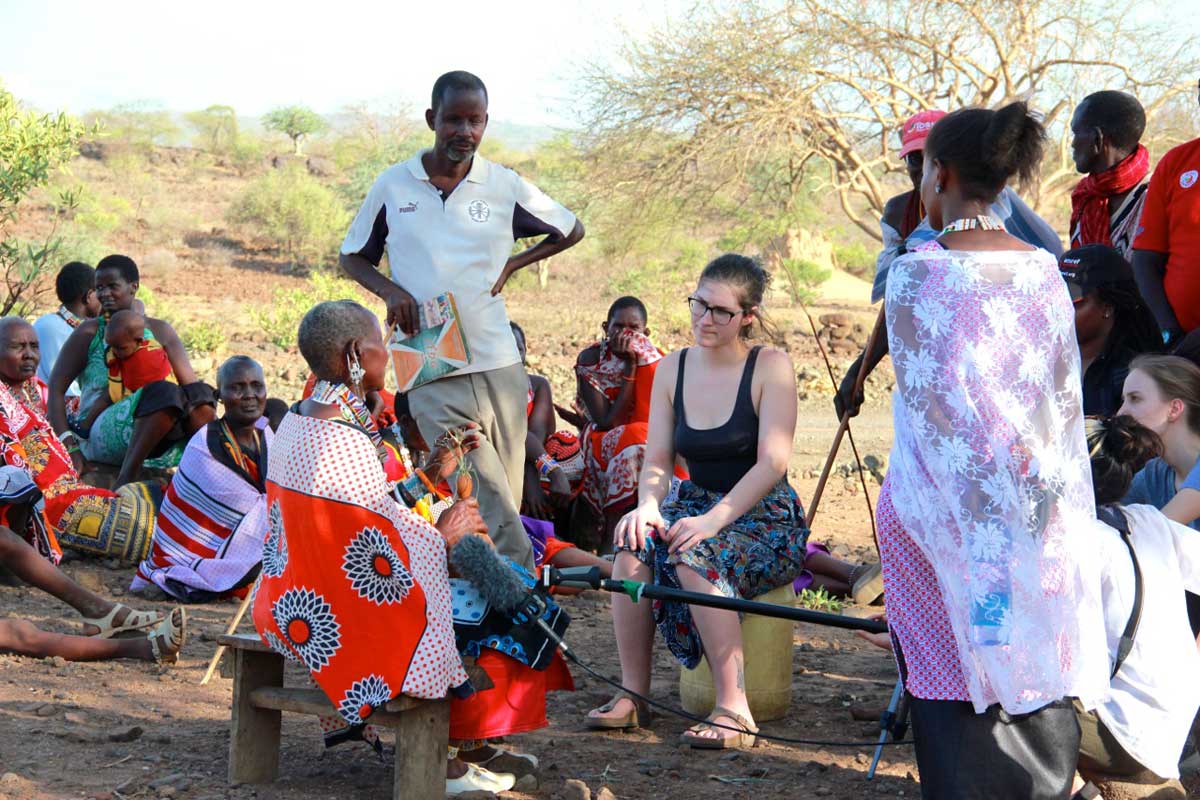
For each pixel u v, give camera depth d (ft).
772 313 89.45
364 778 14.65
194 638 20.54
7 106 42.47
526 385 21.16
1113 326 16.99
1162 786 12.88
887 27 73.36
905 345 11.32
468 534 13.71
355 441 13.10
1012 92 73.56
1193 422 15.40
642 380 26.16
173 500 23.67
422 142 165.48
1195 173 18.79
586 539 26.32
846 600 24.17
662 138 75.92
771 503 17.01
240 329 74.79
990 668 11.07
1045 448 11.19
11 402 23.11
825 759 15.78
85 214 132.36
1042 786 11.41
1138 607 12.71
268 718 14.37
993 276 11.24
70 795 13.62
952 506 11.13
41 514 22.13
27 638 18.75
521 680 14.21
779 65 72.43
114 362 27.66
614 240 81.76
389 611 12.98
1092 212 20.77
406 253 20.39
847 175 78.64
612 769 15.29
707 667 17.12
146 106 246.68
